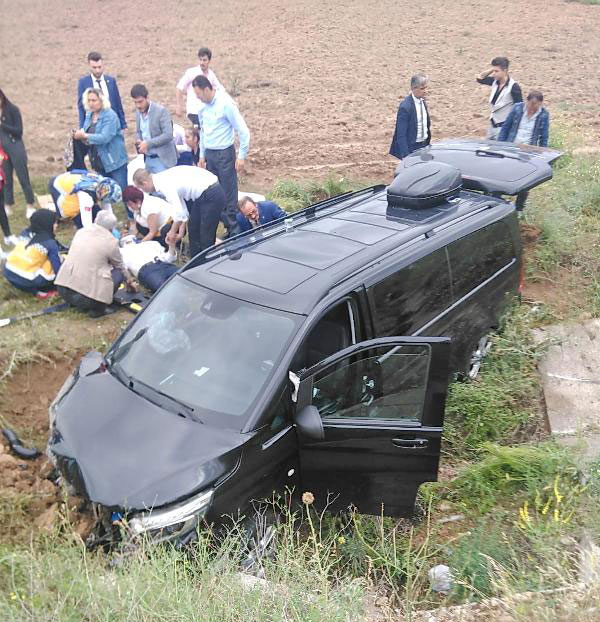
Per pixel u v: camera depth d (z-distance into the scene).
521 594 3.99
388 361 4.75
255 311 4.91
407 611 3.97
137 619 3.44
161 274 7.72
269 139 14.15
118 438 4.49
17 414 6.25
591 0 29.73
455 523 5.17
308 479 4.76
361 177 11.85
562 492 5.17
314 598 3.69
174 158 9.97
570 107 16.33
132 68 20.73
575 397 6.59
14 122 9.55
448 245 5.96
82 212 8.48
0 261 8.41
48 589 3.69
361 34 25.39
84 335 7.21
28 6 30.20
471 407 6.18
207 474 4.20
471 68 20.61
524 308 7.80
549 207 9.82
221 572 3.93
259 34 25.53
